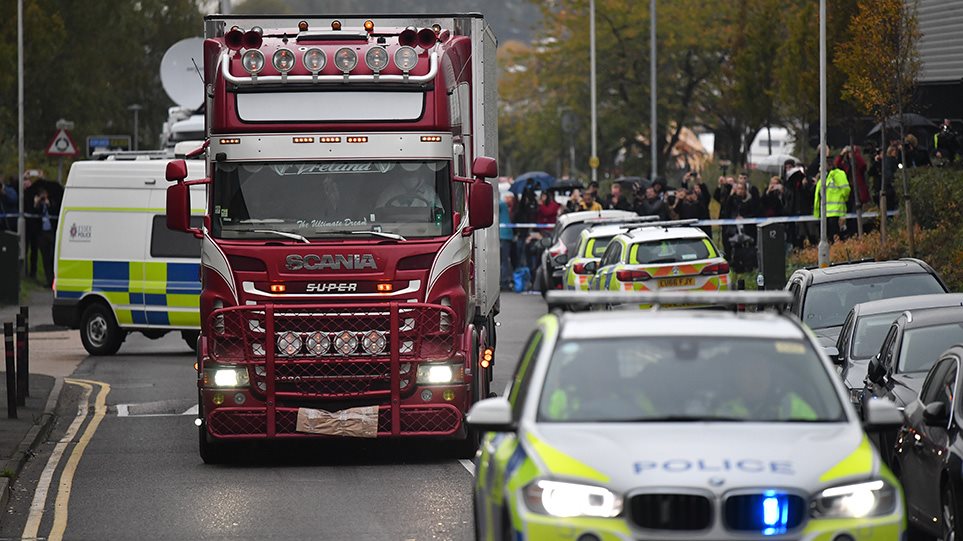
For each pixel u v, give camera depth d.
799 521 24.67
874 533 24.86
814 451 25.56
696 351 28.16
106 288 82.69
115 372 76.88
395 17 55.38
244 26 54.84
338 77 48.94
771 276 91.88
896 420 28.06
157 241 81.75
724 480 24.66
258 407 47.97
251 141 48.75
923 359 43.06
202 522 40.16
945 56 117.75
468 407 48.69
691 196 115.12
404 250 48.28
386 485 45.53
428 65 49.28
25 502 43.72
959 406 33.34
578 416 27.16
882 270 60.34
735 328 28.69
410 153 48.84
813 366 27.98
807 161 149.88
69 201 83.31
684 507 24.64
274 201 48.62
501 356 81.94
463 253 49.06
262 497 43.81
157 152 91.75
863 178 102.12
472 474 47.28
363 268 48.09
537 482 25.27
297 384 47.97
